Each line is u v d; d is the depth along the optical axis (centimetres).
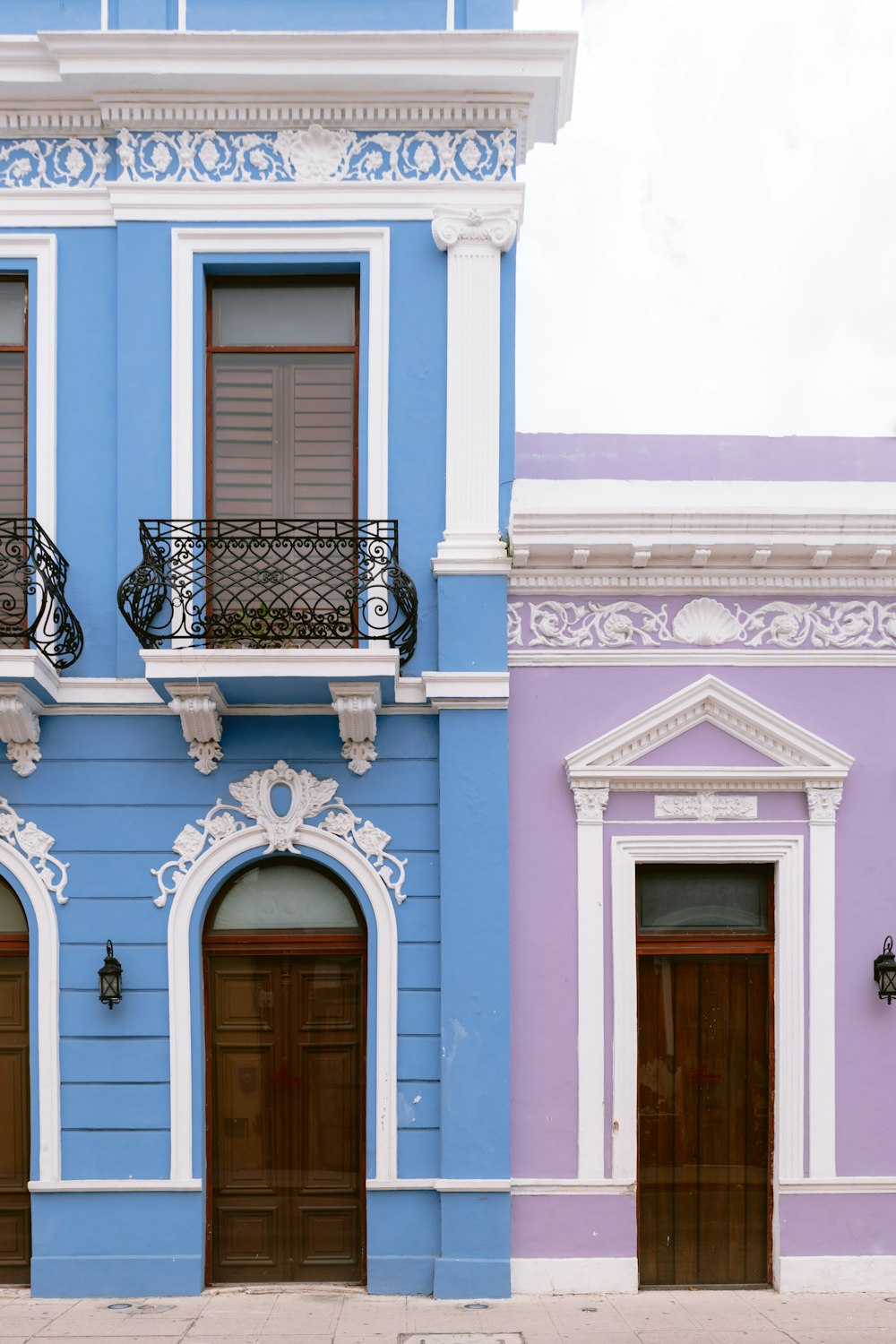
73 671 746
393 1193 719
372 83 761
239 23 791
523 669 757
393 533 731
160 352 763
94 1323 657
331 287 796
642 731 742
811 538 732
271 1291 716
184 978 730
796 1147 728
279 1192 737
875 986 740
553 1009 735
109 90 762
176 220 772
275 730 748
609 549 740
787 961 740
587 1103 727
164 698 729
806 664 759
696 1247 734
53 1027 725
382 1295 709
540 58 757
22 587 722
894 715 759
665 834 747
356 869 740
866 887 747
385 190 774
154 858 740
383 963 734
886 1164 730
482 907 731
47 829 740
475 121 776
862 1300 702
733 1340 632
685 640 759
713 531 732
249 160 777
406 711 750
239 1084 743
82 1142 720
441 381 768
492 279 771
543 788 750
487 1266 705
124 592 700
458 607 748
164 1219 715
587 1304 694
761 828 750
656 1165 739
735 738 754
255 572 744
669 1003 750
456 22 795
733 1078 746
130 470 755
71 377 769
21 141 784
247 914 757
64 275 775
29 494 766
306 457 781
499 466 764
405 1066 728
